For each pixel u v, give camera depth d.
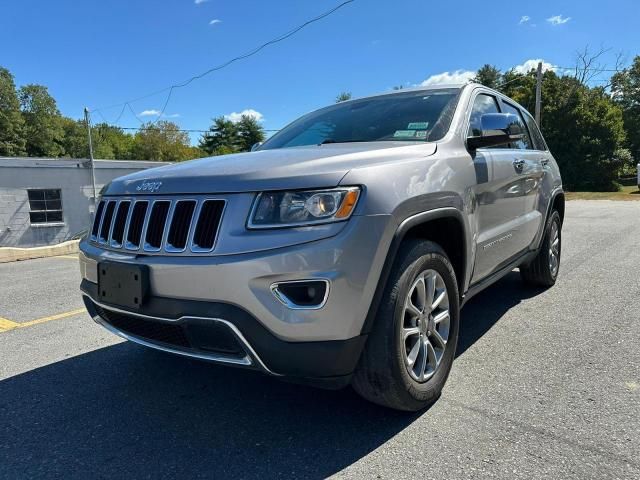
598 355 3.43
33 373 3.49
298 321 2.17
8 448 2.52
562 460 2.22
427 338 2.73
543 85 38.44
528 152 4.55
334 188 2.24
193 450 2.45
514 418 2.62
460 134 3.27
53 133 70.19
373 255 2.27
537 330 4.00
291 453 2.39
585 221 12.46
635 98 56.34
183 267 2.31
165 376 3.37
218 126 75.50
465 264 3.06
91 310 3.06
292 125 4.19
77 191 21.94
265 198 2.27
